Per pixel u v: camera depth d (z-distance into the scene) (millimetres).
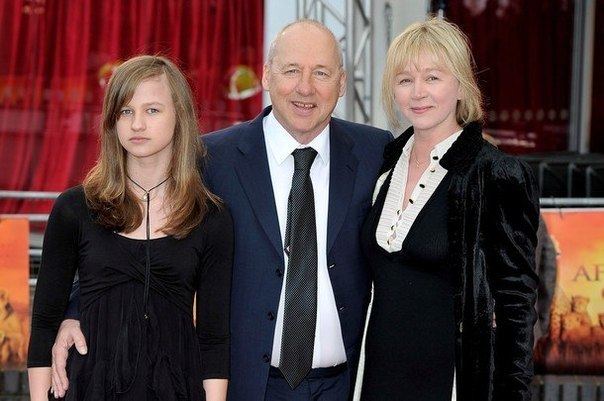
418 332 2100
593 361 4109
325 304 2273
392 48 2145
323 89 2215
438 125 2139
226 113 7086
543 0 8938
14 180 6891
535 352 4090
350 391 2299
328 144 2361
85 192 1951
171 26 6941
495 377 1982
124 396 1885
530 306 1966
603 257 4062
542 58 9023
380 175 2326
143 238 1948
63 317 1981
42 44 6832
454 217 2025
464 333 2004
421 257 2080
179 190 1964
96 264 1924
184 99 1991
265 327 2217
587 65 8961
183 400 1922
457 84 2115
